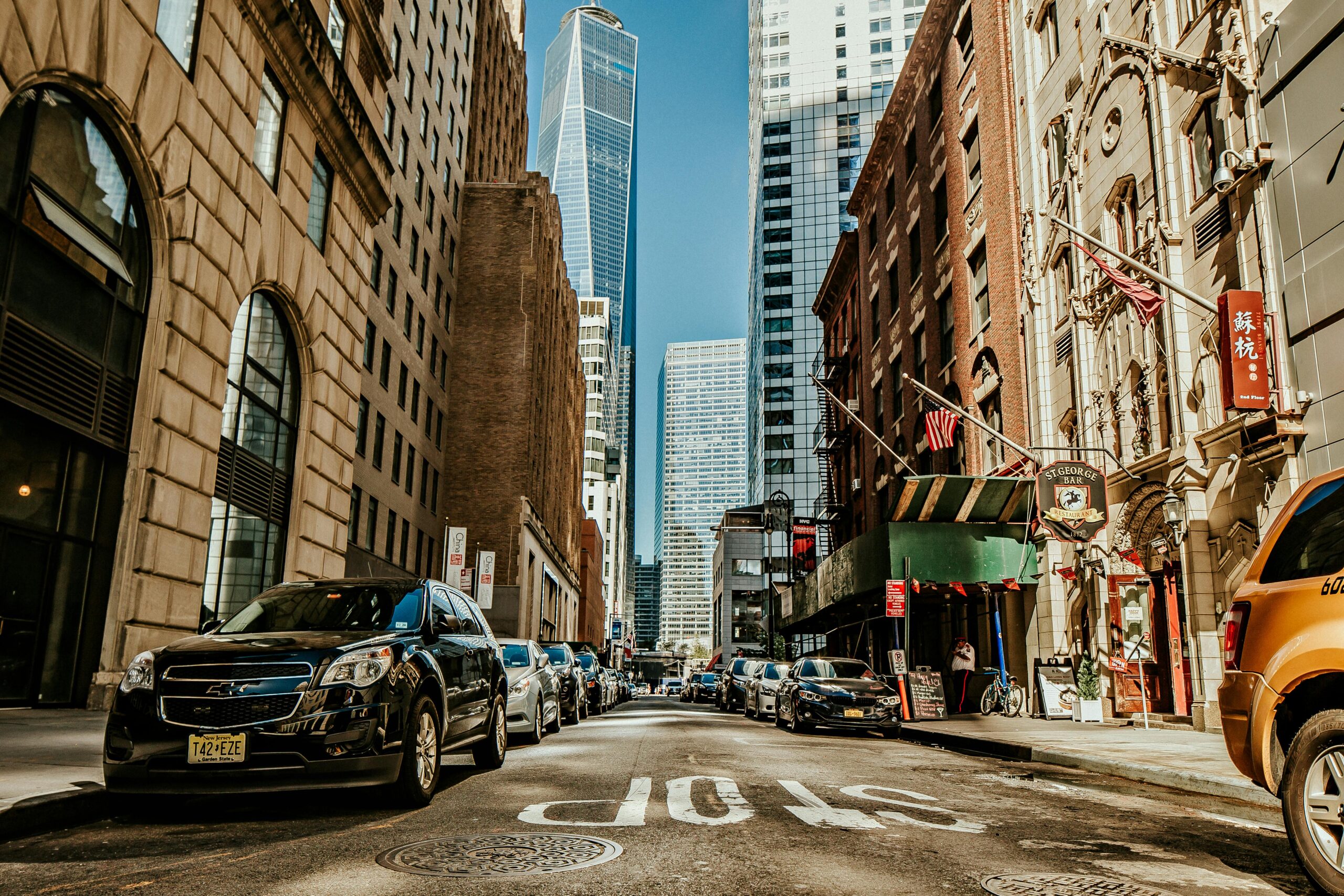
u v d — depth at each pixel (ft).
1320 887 14.37
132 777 20.35
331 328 71.20
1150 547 56.18
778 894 14.33
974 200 86.28
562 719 63.98
